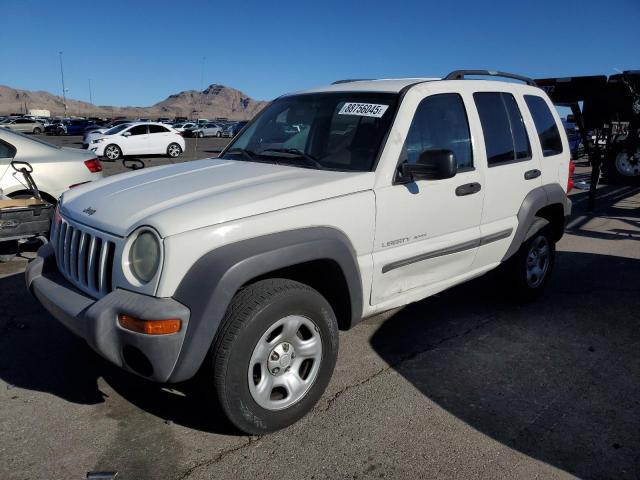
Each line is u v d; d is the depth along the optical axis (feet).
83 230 10.02
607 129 34.14
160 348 8.34
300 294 9.45
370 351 13.23
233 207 9.14
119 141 71.97
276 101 14.78
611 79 30.07
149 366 8.61
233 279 8.62
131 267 8.96
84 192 11.51
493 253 14.12
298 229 9.67
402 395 11.24
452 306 16.29
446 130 12.58
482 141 13.34
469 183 12.79
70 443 9.43
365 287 10.93
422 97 12.12
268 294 9.10
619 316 15.84
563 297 17.38
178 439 9.60
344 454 9.29
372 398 11.09
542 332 14.56
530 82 16.37
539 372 12.38
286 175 10.83
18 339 13.43
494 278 16.19
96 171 23.40
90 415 10.28
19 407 10.49
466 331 14.51
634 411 10.84
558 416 10.60
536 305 16.56
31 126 154.92
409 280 12.00
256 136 13.71
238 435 9.76
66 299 9.86
